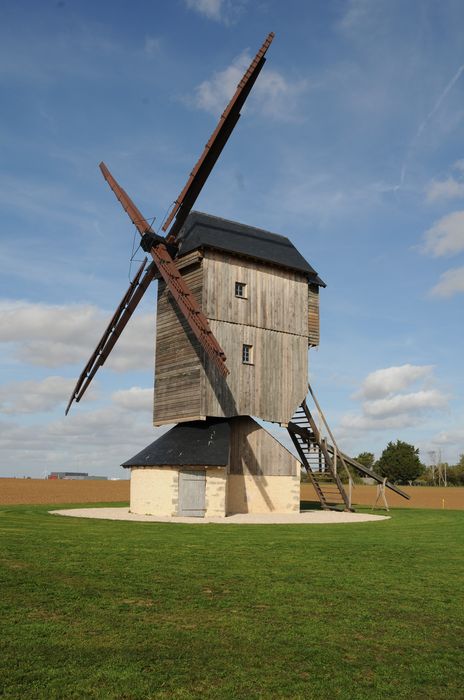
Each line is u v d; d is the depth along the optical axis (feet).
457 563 53.78
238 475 113.29
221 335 111.65
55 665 26.81
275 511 115.03
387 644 31.32
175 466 102.53
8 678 25.30
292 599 39.01
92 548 55.67
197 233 115.55
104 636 30.66
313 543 64.49
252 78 109.50
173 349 116.37
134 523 83.51
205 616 34.71
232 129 111.75
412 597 40.45
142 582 41.98
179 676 26.30
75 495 209.97
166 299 120.37
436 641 31.99
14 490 238.48
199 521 91.25
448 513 127.95
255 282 118.01
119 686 25.03
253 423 116.67
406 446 427.33
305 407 127.54
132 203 119.85
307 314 125.29
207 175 114.11
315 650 30.07
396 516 115.24
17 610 34.19
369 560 54.03
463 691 26.04
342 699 24.84
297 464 118.42
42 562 47.57
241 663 28.04
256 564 50.29
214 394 109.40
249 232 126.72
